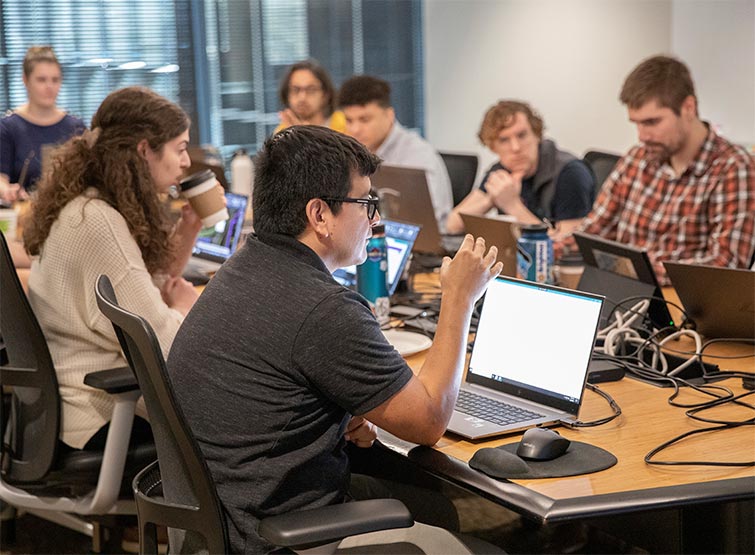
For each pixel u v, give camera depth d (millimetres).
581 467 1543
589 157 4379
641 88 2990
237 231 3348
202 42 6465
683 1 5215
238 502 1557
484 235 2791
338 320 1534
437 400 1611
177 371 1629
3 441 2355
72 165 2240
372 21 6930
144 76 6316
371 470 2381
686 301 2266
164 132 2297
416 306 2736
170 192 2709
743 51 4867
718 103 5078
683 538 1651
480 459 1567
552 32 5984
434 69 7027
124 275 2172
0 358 2396
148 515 1614
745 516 1582
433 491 2383
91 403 2225
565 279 2814
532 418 1788
